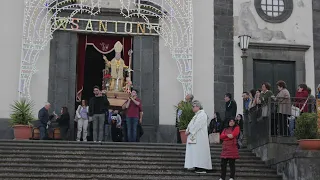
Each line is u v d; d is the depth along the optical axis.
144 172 14.76
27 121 19.12
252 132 17.70
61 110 21.03
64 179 14.05
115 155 15.98
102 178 14.20
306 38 23.00
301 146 14.50
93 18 22.00
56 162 15.12
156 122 21.70
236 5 22.84
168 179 14.35
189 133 15.41
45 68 21.48
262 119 16.73
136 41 22.22
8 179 13.76
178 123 19.30
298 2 23.22
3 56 21.19
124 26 22.14
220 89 22.17
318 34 23.11
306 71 22.78
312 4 23.28
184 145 17.39
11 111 20.88
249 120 18.05
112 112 20.53
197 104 15.65
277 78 22.70
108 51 22.17
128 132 18.23
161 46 22.28
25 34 21.23
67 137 20.55
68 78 21.59
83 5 21.73
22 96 20.94
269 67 22.70
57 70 21.56
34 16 21.42
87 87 25.36
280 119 16.50
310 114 14.70
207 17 22.59
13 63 21.20
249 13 22.88
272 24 22.92
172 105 21.91
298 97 16.80
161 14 22.28
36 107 21.16
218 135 18.70
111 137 20.33
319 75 22.84
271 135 16.27
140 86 21.95
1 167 14.62
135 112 18.30
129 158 15.77
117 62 21.69
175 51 22.03
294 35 22.95
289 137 16.27
